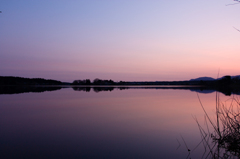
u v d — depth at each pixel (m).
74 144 7.11
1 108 15.23
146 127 9.52
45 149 6.63
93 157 6.03
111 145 7.05
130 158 5.96
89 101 20.05
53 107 15.81
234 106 15.10
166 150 6.61
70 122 10.51
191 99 21.94
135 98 23.33
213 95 26.88
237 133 6.57
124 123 10.31
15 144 7.09
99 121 10.77
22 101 19.86
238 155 6.09
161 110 14.34
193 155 6.24
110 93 32.09
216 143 7.12
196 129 9.11
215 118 11.26
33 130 8.92
